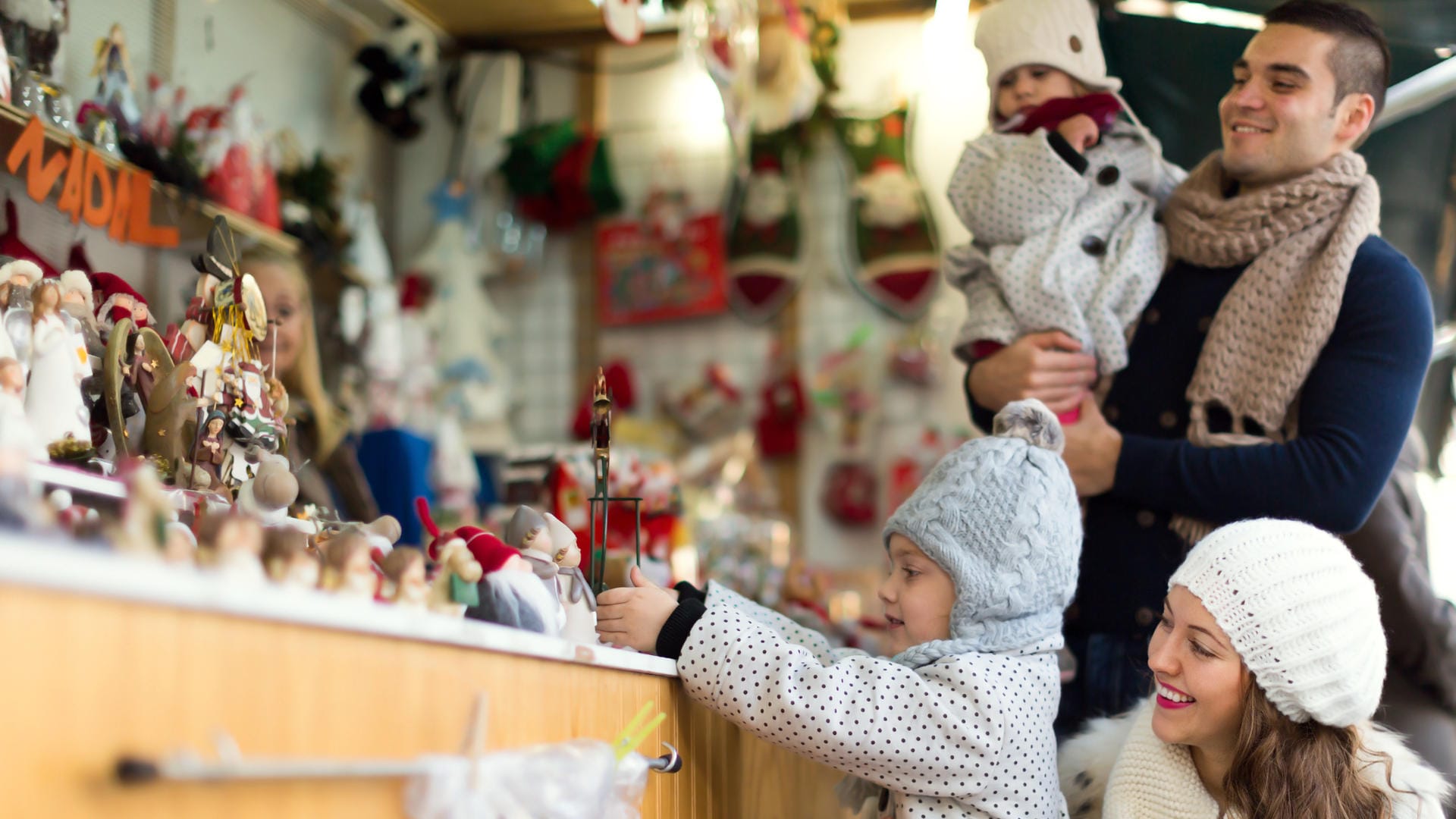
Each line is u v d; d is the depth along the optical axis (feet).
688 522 11.03
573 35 16.96
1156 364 6.79
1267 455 6.02
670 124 17.60
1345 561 5.08
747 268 16.99
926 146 17.21
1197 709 5.08
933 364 16.62
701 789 5.21
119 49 8.81
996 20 7.48
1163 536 6.42
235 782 2.36
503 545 4.01
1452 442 9.97
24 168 7.65
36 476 3.68
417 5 15.67
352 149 15.17
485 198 16.97
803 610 10.93
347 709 2.69
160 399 4.67
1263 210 6.37
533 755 3.24
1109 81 7.41
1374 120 6.47
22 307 4.27
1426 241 8.86
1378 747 5.23
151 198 8.93
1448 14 8.32
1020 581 5.13
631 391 17.06
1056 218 7.02
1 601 1.91
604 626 5.02
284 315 9.16
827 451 17.02
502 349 17.54
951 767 4.84
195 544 3.07
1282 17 6.50
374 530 4.51
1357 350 6.07
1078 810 5.76
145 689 2.17
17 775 1.94
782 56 14.46
